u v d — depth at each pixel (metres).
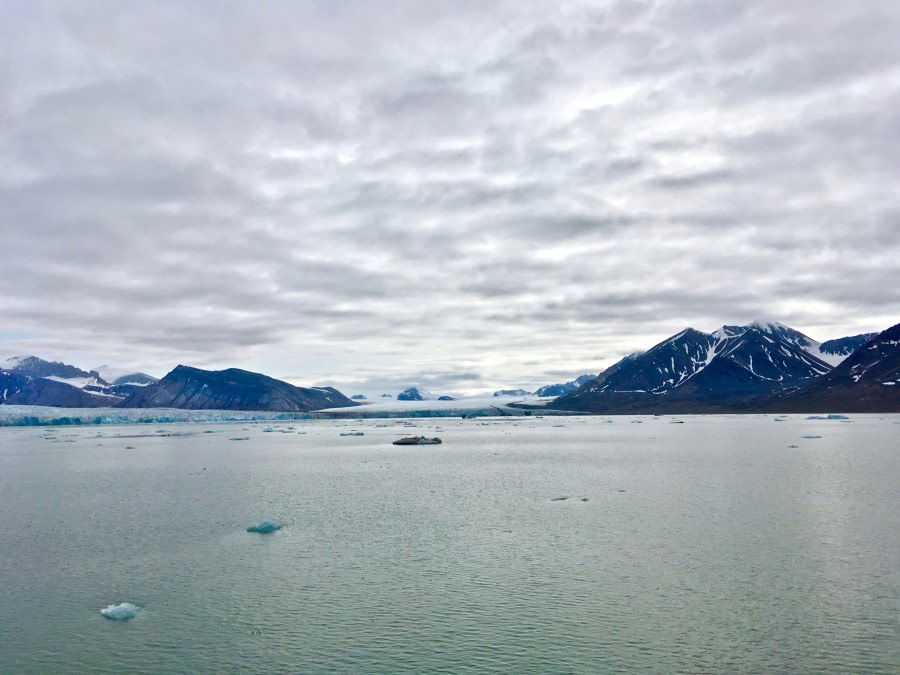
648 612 27.89
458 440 154.50
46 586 32.59
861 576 32.19
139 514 52.03
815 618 26.98
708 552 36.88
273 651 24.80
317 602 29.69
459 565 35.00
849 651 24.05
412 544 39.78
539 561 35.53
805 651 24.09
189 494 63.62
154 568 35.44
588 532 42.31
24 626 27.47
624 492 59.78
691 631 25.92
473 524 45.47
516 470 82.06
